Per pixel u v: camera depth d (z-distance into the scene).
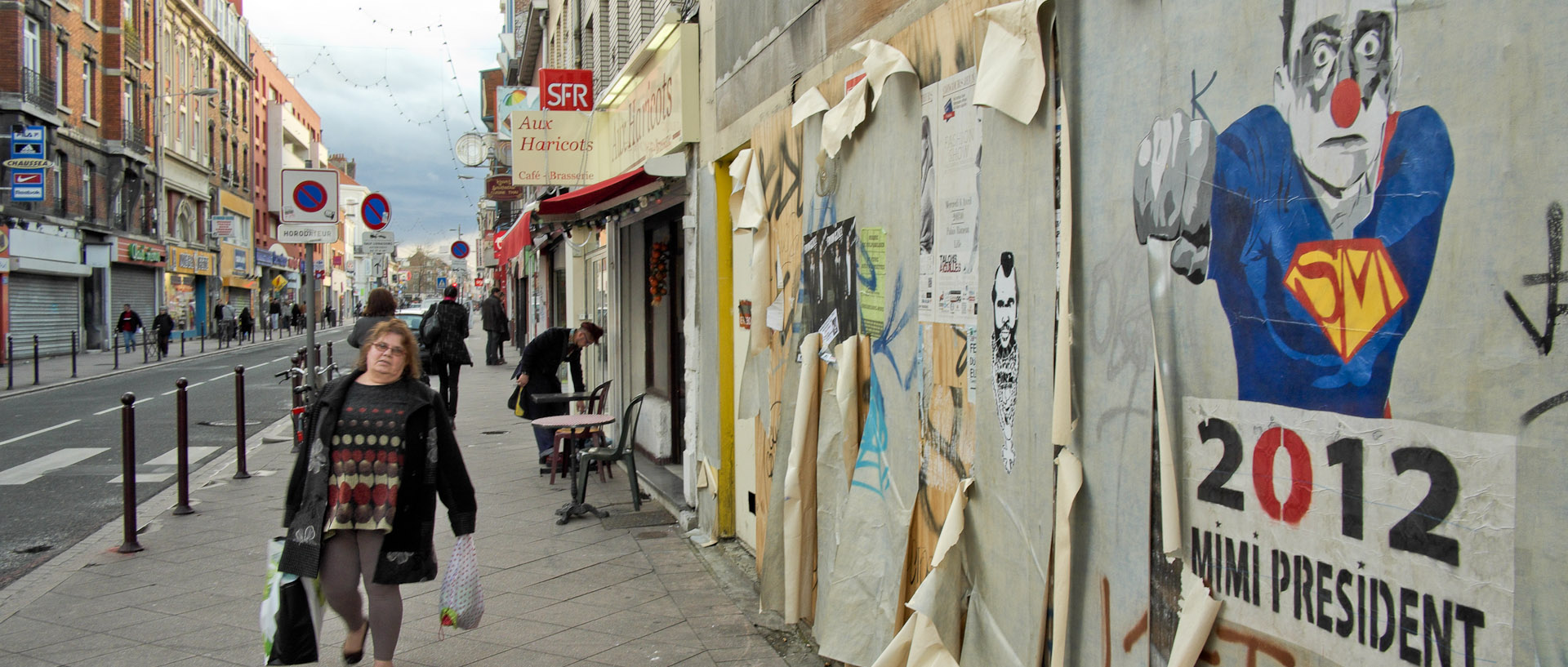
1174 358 2.25
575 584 5.71
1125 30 2.41
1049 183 2.73
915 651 3.28
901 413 3.80
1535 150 1.47
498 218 34.09
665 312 9.83
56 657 4.65
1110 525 2.49
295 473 4.00
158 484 9.43
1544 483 1.46
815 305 4.71
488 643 4.74
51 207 32.69
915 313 3.67
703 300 6.83
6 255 27.94
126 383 21.94
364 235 13.57
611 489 8.63
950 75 3.36
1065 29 2.65
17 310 30.12
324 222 9.58
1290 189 1.92
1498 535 1.53
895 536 3.80
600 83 12.35
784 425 4.98
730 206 6.23
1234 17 2.06
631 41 9.62
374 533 3.98
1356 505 1.78
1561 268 1.43
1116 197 2.46
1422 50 1.65
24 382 21.97
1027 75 2.80
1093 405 2.56
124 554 6.61
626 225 10.77
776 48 5.23
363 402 4.01
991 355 3.07
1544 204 1.46
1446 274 1.61
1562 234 1.43
